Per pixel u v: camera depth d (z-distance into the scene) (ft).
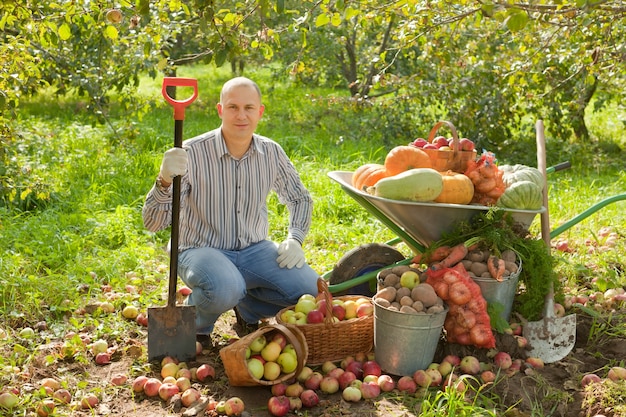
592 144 40.42
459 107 35.76
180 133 13.55
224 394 13.06
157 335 14.14
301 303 14.29
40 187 21.15
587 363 14.25
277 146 15.60
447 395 11.93
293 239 15.43
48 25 15.14
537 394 12.89
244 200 15.14
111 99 52.13
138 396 13.01
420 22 18.10
